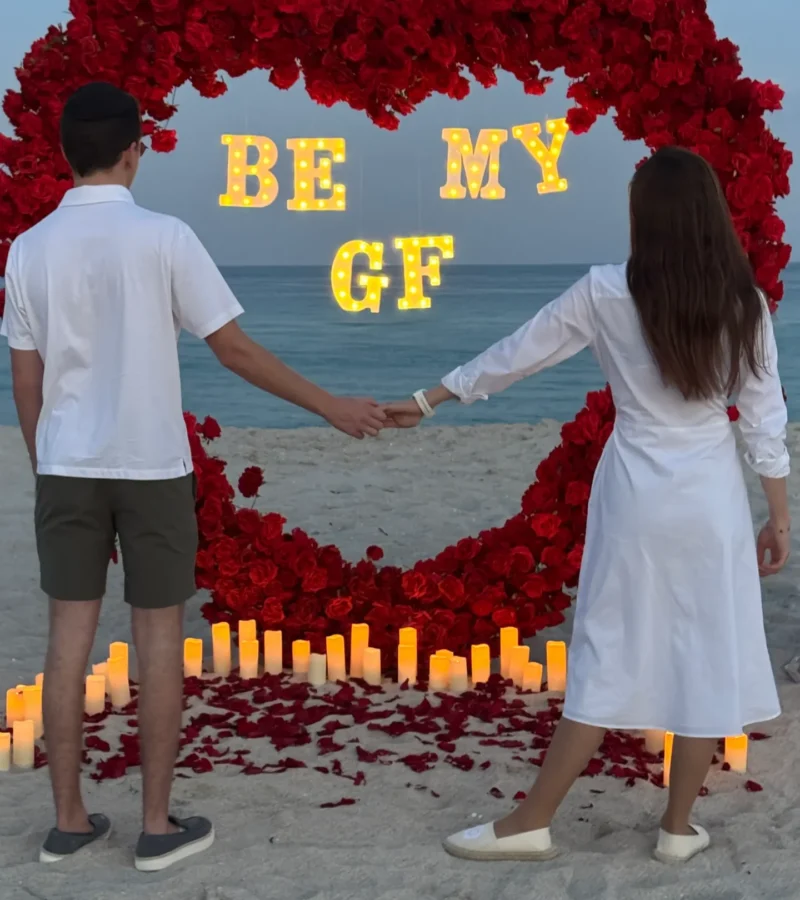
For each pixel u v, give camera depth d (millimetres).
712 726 2639
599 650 2725
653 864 2820
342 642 4297
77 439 2693
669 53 4105
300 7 4047
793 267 81000
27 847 2961
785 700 3979
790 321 30859
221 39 4148
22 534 6730
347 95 4258
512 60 4250
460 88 4289
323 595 4461
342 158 4367
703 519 2652
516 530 4480
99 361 2691
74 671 2812
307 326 35250
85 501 2723
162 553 2750
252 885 2688
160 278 2670
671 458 2689
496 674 4312
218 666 4371
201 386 19547
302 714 3881
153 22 4109
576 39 4145
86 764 3504
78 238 2680
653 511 2666
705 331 2607
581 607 2797
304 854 2848
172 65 4047
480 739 3707
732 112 4184
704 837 2893
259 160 4320
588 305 2771
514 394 18812
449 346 29312
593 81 4195
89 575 2785
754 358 2664
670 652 2695
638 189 2691
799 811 3139
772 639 4672
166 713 2781
